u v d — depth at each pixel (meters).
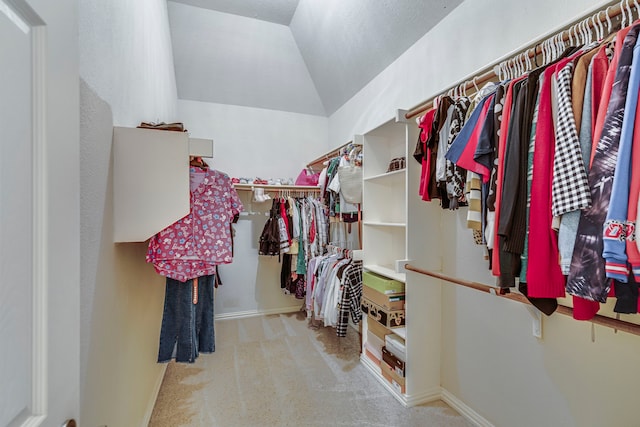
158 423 1.68
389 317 1.85
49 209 0.46
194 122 3.32
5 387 0.38
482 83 1.39
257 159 3.56
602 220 0.68
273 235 3.17
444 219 1.87
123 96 1.27
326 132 3.84
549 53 1.08
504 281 0.94
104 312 1.04
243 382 2.08
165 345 1.63
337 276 2.45
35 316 0.43
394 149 2.26
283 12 2.68
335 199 2.65
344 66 2.82
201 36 2.79
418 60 2.07
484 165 1.06
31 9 0.42
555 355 1.28
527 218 0.89
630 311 0.71
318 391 1.97
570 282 0.74
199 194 1.55
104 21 1.04
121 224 1.16
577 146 0.76
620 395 1.08
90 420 0.92
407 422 1.67
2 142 0.38
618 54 0.70
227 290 3.43
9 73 0.39
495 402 1.55
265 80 3.29
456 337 1.79
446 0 1.75
